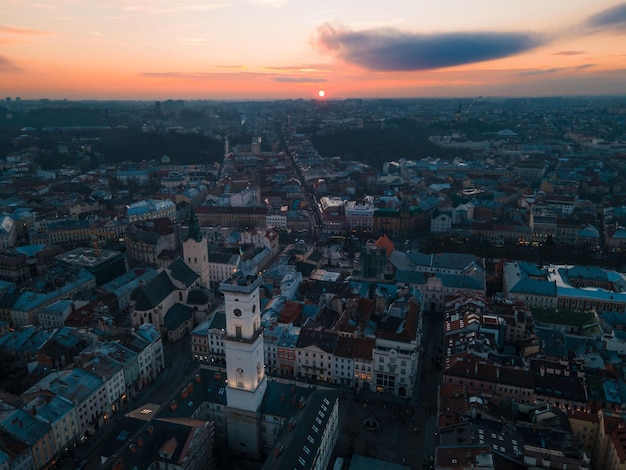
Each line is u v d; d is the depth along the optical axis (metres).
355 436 184.62
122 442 159.38
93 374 193.88
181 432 153.25
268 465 143.88
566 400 186.62
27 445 157.62
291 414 172.12
